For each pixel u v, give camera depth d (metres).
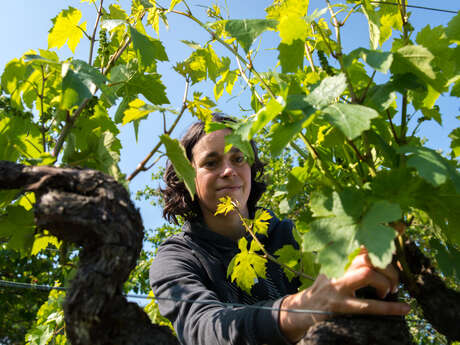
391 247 0.72
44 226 0.84
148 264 4.60
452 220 0.93
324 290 0.92
